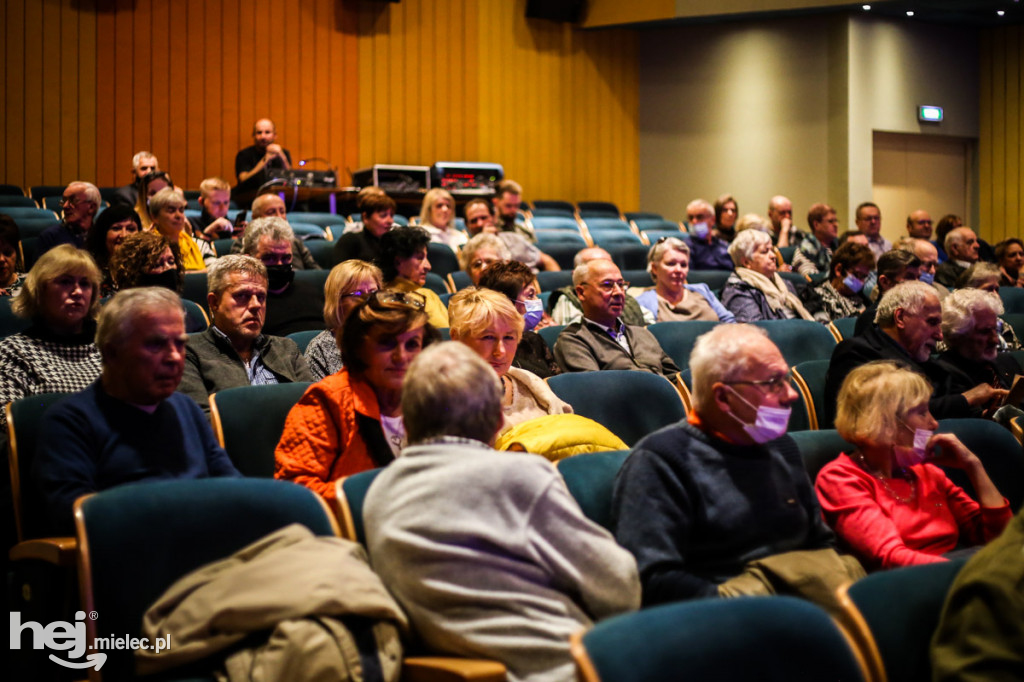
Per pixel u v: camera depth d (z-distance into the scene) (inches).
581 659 52.1
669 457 82.1
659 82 439.5
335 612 65.1
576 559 69.5
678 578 75.8
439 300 168.1
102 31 342.0
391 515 69.6
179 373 92.4
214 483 75.7
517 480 69.5
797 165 419.5
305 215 288.5
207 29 358.3
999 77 437.1
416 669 64.2
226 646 65.6
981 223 442.6
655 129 440.8
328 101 380.8
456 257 235.3
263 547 71.5
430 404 71.4
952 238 276.4
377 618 66.2
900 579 65.3
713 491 81.9
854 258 207.8
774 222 338.0
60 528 83.1
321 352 132.1
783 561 77.5
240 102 364.5
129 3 346.0
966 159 444.8
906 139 431.2
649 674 52.7
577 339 154.8
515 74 416.8
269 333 158.9
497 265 148.9
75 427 88.7
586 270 159.5
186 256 198.5
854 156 410.6
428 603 67.2
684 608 56.3
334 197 328.8
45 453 86.9
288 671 62.3
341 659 62.4
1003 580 61.2
